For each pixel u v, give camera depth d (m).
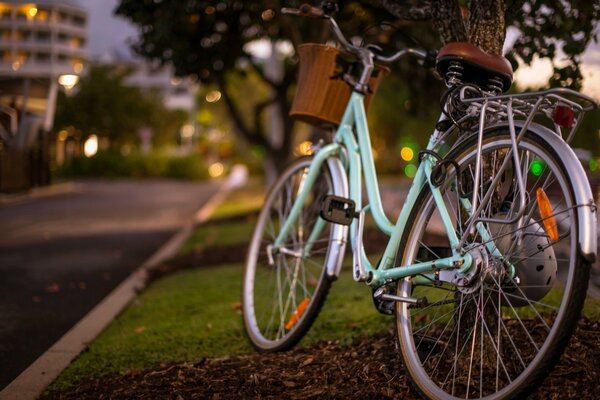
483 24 3.40
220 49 11.42
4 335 5.18
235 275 7.42
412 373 2.87
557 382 2.84
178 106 64.94
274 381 3.28
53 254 9.59
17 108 23.05
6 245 10.48
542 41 4.16
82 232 12.45
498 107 2.69
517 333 3.34
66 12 22.22
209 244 10.34
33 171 23.48
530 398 2.74
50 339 5.09
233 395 3.17
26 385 3.84
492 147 2.67
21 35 21.70
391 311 3.14
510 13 4.02
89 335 5.03
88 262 8.92
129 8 10.01
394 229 3.25
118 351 4.52
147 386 3.45
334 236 3.69
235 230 12.14
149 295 6.67
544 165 2.65
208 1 9.54
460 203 2.89
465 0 4.98
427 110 9.82
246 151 55.72
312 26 10.15
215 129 70.12
